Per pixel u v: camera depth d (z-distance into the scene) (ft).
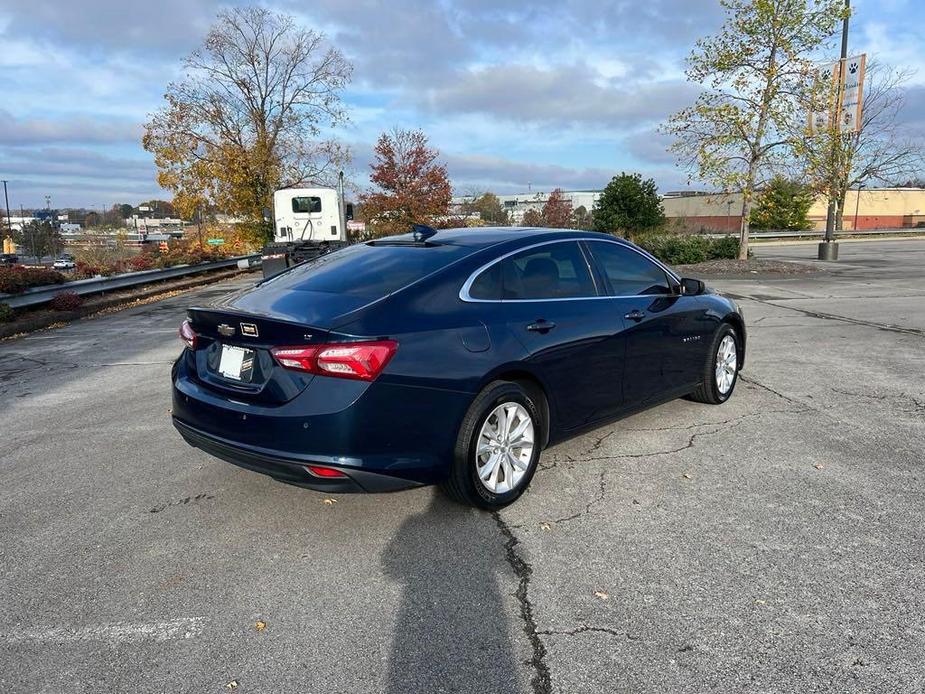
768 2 55.83
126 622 9.10
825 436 15.92
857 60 59.41
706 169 62.54
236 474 14.35
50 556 10.94
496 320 12.03
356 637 8.68
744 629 8.63
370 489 10.59
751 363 23.79
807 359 24.40
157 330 36.19
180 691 7.74
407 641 8.58
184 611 9.34
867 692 7.45
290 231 72.33
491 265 12.62
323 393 10.22
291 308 11.32
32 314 41.24
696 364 17.24
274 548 11.06
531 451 12.60
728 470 13.89
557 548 10.84
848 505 12.15
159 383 23.08
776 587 9.57
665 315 15.75
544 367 12.57
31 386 23.32
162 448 16.17
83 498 13.26
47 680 7.96
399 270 12.27
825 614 8.90
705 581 9.76
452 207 118.32
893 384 20.66
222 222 113.70
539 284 13.29
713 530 11.32
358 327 10.46
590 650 8.30
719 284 52.26
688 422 17.08
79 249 108.37
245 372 11.27
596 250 14.92
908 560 10.22
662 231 116.78
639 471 13.93
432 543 11.09
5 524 12.18
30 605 9.54
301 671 8.05
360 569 10.35
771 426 16.70
